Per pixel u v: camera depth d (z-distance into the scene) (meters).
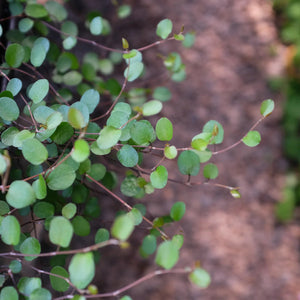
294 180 1.46
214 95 1.54
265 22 1.73
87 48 0.74
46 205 0.49
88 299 0.62
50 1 0.59
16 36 0.58
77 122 0.43
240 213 1.39
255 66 1.63
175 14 1.60
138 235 1.08
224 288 1.26
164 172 0.48
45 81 0.48
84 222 0.50
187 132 1.44
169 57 0.61
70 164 0.47
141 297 1.15
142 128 0.48
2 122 0.48
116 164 0.57
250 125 1.52
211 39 1.64
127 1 1.49
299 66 1.60
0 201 0.47
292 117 1.52
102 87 0.62
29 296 0.44
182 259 1.27
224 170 1.43
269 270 1.31
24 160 0.54
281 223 1.40
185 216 1.34
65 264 0.57
